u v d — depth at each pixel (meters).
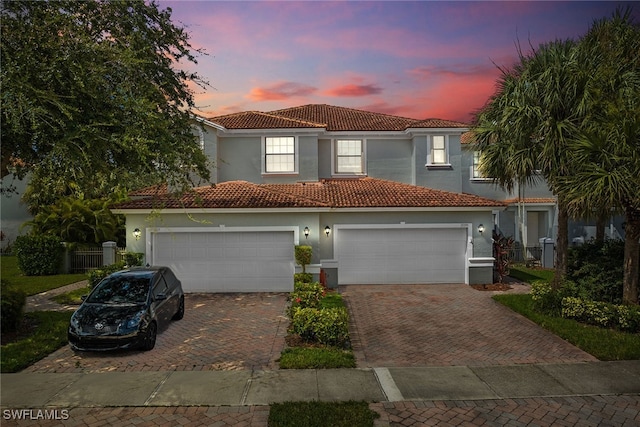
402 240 16.64
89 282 14.12
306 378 7.52
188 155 12.57
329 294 13.77
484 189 23.31
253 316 11.80
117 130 9.91
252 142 20.08
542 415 6.27
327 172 20.98
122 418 6.16
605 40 11.62
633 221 10.91
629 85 10.70
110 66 10.19
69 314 11.88
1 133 8.99
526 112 11.20
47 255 18.75
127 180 11.45
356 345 9.57
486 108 13.06
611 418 6.18
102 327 8.59
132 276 10.30
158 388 7.11
